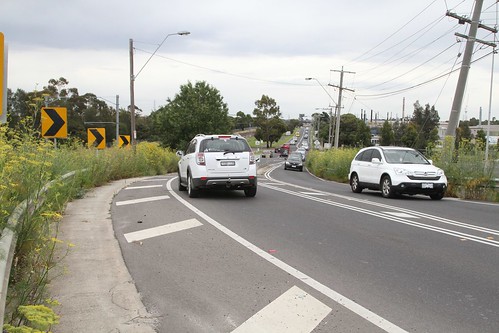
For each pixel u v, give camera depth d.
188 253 7.06
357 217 10.63
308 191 17.42
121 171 21.62
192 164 13.49
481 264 6.57
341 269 6.26
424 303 5.00
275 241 7.91
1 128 8.15
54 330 4.21
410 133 62.72
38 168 6.64
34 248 5.38
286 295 5.21
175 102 67.12
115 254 6.94
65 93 55.47
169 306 4.89
